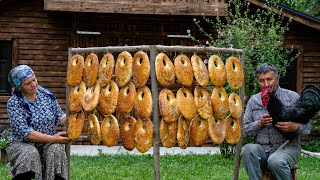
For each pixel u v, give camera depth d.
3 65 15.30
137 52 5.67
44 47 15.31
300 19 14.84
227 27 13.09
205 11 14.20
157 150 5.55
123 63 5.72
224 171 10.41
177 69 5.65
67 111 6.28
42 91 6.56
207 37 15.68
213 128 5.91
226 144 12.24
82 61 6.10
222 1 14.48
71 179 9.18
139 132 5.58
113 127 5.79
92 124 6.01
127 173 10.01
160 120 5.79
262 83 6.32
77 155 12.66
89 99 5.93
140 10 14.05
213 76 5.90
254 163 6.25
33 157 6.04
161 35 15.51
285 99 6.45
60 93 15.38
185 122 5.74
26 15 15.23
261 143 6.47
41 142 6.22
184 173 10.16
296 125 6.10
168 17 15.41
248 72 12.08
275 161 6.10
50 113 6.49
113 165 11.06
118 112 6.02
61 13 15.15
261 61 12.44
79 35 15.26
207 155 12.95
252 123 6.37
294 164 6.35
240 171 10.39
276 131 6.39
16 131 6.27
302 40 16.03
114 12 14.00
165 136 5.60
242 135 6.34
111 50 5.92
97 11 13.97
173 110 5.57
